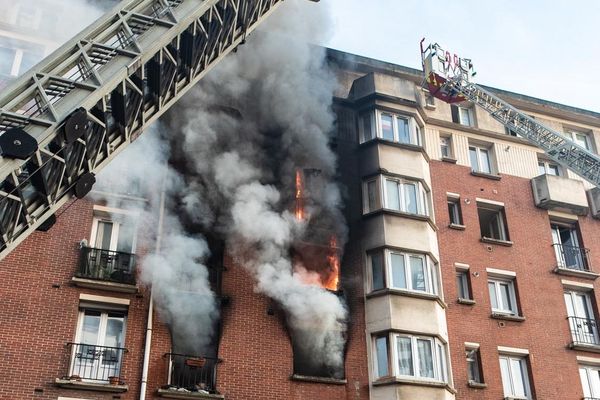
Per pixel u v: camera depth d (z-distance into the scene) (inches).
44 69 450.3
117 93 478.9
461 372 792.9
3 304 633.0
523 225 952.9
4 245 435.8
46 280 660.1
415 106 945.5
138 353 660.1
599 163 882.1
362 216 843.4
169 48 520.7
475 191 953.5
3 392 597.6
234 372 692.1
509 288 900.0
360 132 919.0
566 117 1096.8
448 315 828.0
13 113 425.7
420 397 722.2
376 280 802.8
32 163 430.9
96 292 673.6
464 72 965.8
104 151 498.9
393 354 743.1
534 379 825.5
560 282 922.1
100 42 477.4
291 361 721.6
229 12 579.5
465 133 1005.8
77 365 643.5
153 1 515.8
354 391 732.7
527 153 1032.2
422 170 898.1
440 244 880.9
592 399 844.0
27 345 624.7
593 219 1003.3
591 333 902.4
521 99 1072.8
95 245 711.7
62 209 701.9
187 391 653.9
